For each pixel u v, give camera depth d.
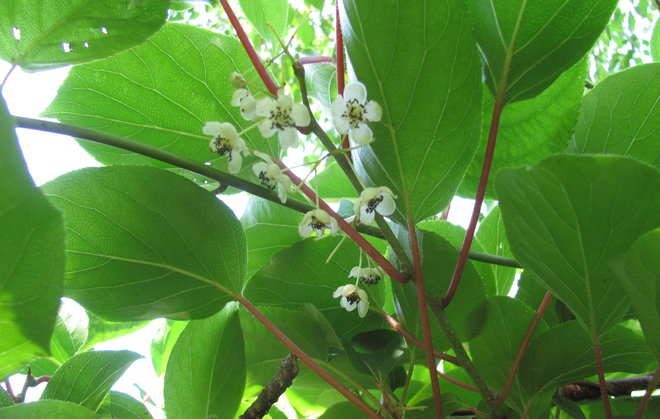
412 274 0.21
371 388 0.26
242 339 0.25
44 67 0.21
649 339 0.19
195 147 0.26
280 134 0.20
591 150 0.26
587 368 0.24
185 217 0.23
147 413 0.27
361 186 0.22
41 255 0.12
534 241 0.18
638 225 0.17
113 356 0.25
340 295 0.25
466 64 0.19
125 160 0.26
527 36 0.21
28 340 0.13
